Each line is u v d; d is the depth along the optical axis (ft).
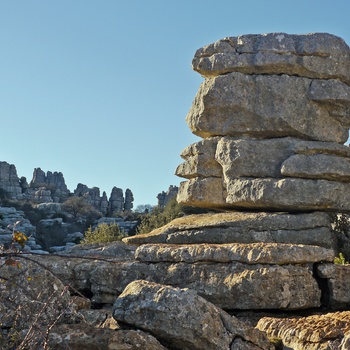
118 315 30.12
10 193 340.80
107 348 27.58
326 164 44.91
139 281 31.40
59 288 33.01
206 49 49.26
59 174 397.60
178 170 50.98
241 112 47.80
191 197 49.21
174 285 37.83
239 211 49.47
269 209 46.65
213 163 48.98
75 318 32.30
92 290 40.37
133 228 194.18
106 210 350.84
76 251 50.44
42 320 30.86
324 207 44.70
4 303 31.07
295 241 43.45
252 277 35.99
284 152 46.42
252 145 47.03
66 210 284.41
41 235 239.30
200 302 29.50
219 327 29.25
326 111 47.26
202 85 49.55
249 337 29.32
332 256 37.45
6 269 32.73
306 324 30.12
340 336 27.63
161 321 29.30
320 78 47.14
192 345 28.99
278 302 35.70
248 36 48.49
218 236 43.91
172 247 39.27
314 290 36.40
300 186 44.62
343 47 47.52
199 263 37.76
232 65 47.91
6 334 29.71
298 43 47.26
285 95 46.96
